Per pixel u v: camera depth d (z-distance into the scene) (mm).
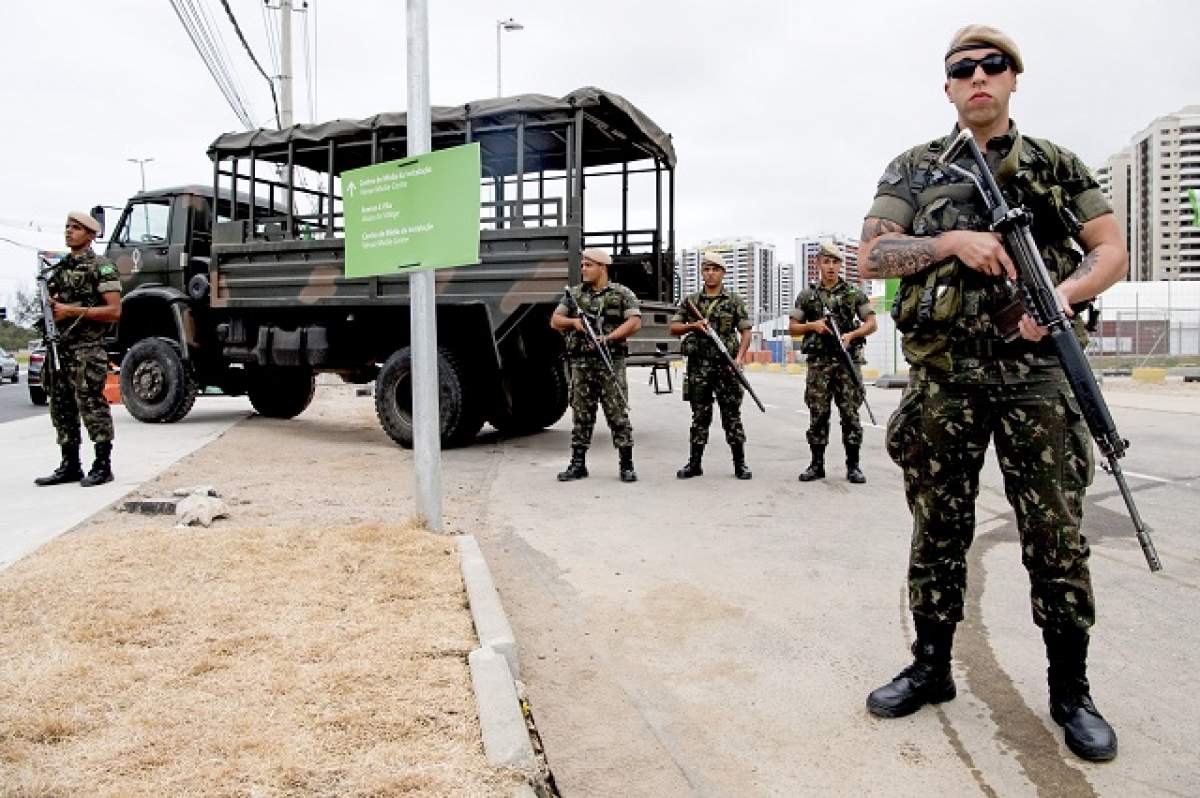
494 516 5613
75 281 5945
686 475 7070
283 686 2566
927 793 2354
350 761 2154
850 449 6852
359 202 4684
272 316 9375
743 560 4602
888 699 2793
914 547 2836
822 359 6809
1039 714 2814
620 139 8492
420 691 2549
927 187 2684
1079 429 2553
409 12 4461
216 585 3516
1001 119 2584
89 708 2414
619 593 4043
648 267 9203
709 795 2350
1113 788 2369
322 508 5434
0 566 3914
